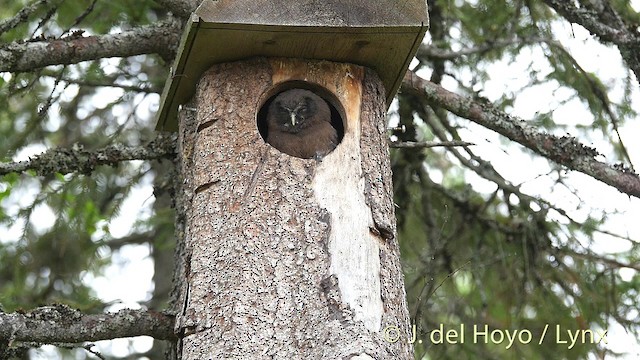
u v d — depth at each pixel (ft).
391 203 29.91
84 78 40.19
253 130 30.04
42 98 41.57
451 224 43.68
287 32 30.14
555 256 41.50
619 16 39.50
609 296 41.39
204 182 29.60
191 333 27.63
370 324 26.86
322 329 26.76
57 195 41.45
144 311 30.04
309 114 33.30
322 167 29.35
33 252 42.93
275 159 29.37
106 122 45.03
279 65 31.27
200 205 29.35
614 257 41.78
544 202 40.81
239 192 28.99
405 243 43.96
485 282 43.37
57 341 29.07
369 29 30.30
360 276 27.63
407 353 27.27
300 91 33.50
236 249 28.17
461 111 36.99
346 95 31.30
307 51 31.19
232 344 26.94
